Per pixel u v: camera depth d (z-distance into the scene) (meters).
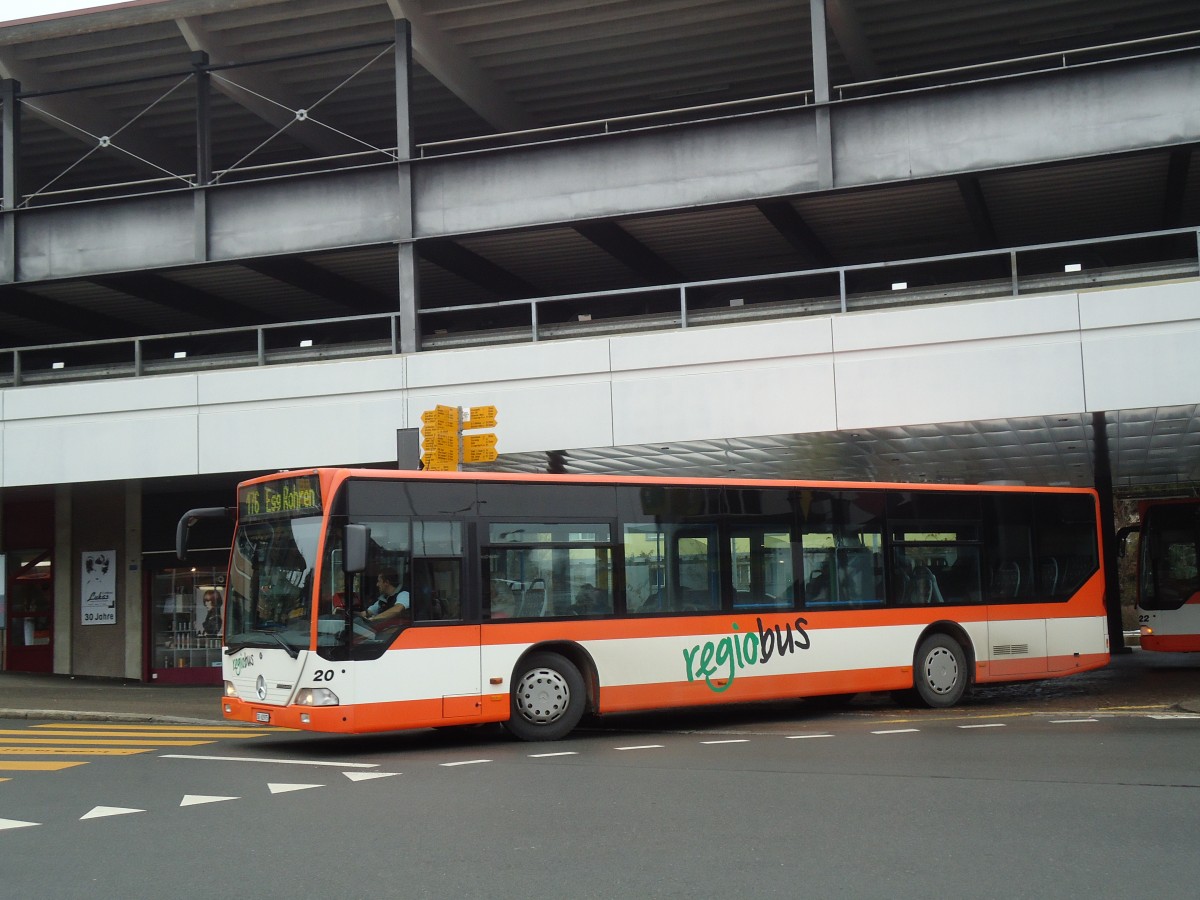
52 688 23.84
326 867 7.20
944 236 24.91
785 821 8.23
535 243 24.09
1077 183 21.83
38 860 7.66
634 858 7.21
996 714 15.59
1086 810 8.39
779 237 24.36
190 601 27.19
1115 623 29.17
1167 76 18.88
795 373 18.67
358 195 22.23
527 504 13.91
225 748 13.86
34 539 28.39
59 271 23.53
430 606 13.12
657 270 26.09
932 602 16.53
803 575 15.59
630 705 14.15
